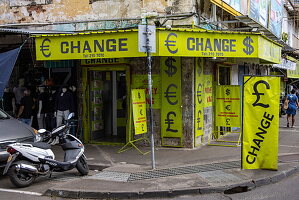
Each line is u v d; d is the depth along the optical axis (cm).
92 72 1212
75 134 1191
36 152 745
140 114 973
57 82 1246
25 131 861
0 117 929
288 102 1617
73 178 812
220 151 1028
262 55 1008
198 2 1066
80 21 1145
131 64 1111
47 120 1242
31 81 1310
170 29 885
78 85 1191
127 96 1116
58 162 763
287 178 796
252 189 721
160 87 1086
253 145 809
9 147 732
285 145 1147
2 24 1245
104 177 787
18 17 1230
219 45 934
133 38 888
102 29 1126
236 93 1090
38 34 983
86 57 927
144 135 1102
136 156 982
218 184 716
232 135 1334
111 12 1121
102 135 1259
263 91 794
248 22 1155
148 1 1077
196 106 1076
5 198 677
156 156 977
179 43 896
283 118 2069
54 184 771
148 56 819
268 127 797
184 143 1071
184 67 1059
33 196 693
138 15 1088
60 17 1180
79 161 808
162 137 1090
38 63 1212
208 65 1177
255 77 796
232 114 1095
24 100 1204
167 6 1059
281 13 2069
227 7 1105
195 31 909
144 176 788
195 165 870
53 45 952
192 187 700
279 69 2241
